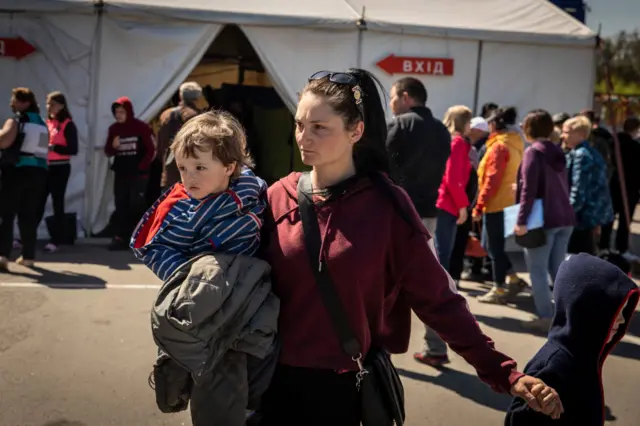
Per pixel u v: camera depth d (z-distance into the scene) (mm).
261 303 1955
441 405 4141
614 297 2324
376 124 2049
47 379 4270
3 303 5738
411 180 4523
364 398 2033
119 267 7203
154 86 8711
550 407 2012
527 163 5375
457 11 10062
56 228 7988
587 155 6723
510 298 6527
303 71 9016
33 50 8445
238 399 1961
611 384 4574
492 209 6250
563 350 2416
